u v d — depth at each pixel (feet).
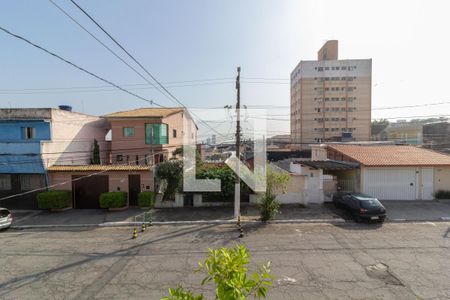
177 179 54.85
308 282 25.54
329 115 230.27
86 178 55.57
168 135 77.56
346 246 34.19
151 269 28.71
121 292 24.40
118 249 34.24
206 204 54.80
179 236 38.88
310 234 38.91
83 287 25.32
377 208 43.45
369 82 228.22
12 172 55.26
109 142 86.99
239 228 41.55
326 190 59.62
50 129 58.65
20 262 30.68
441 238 36.83
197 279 26.55
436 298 22.91
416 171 58.18
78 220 46.88
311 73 230.68
